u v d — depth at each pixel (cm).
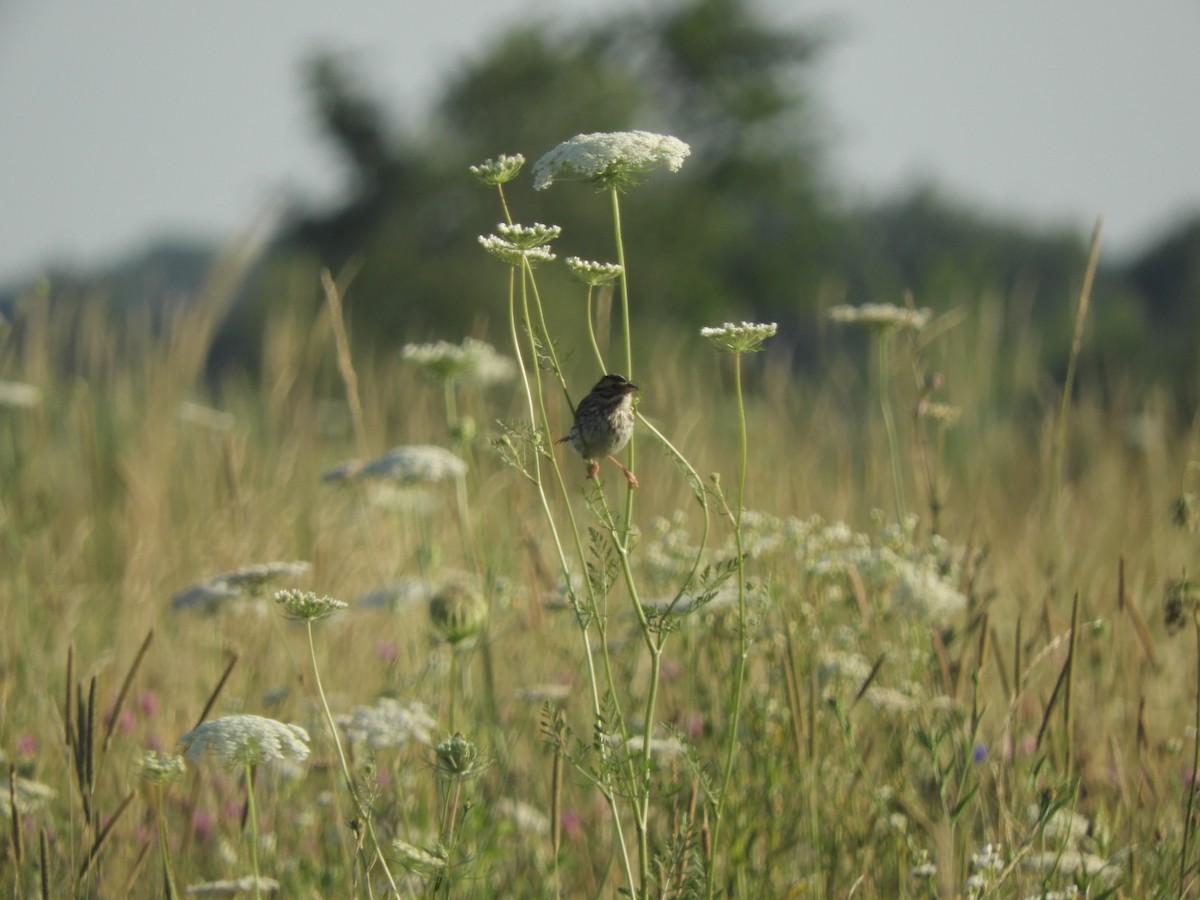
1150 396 1736
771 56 8962
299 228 7656
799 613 956
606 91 7950
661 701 1041
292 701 1158
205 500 1581
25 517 1415
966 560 1017
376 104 7869
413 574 1338
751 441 1511
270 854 934
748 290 8225
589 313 761
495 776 980
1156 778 905
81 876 805
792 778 923
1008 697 925
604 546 754
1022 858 818
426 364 1198
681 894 736
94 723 835
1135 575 1173
